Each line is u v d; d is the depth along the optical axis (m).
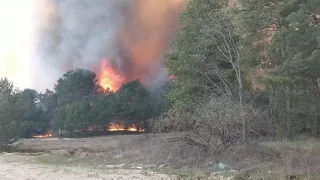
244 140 21.91
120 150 31.38
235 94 29.92
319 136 30.33
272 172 16.73
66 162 26.22
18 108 45.12
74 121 66.44
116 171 19.78
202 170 19.06
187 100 33.03
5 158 30.05
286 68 27.22
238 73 30.23
